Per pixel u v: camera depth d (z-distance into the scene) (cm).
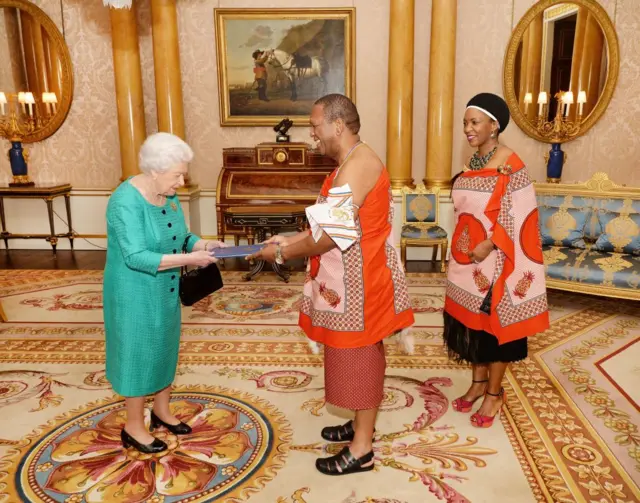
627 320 474
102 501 230
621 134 711
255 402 320
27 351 401
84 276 629
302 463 258
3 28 725
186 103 736
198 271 260
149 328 244
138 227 233
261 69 717
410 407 313
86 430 288
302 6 702
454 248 290
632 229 495
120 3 453
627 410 308
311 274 240
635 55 691
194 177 755
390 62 680
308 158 677
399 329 245
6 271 652
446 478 244
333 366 236
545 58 692
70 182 770
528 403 317
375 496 232
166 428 288
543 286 275
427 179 709
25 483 242
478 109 265
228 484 241
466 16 691
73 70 738
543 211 543
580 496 230
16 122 743
